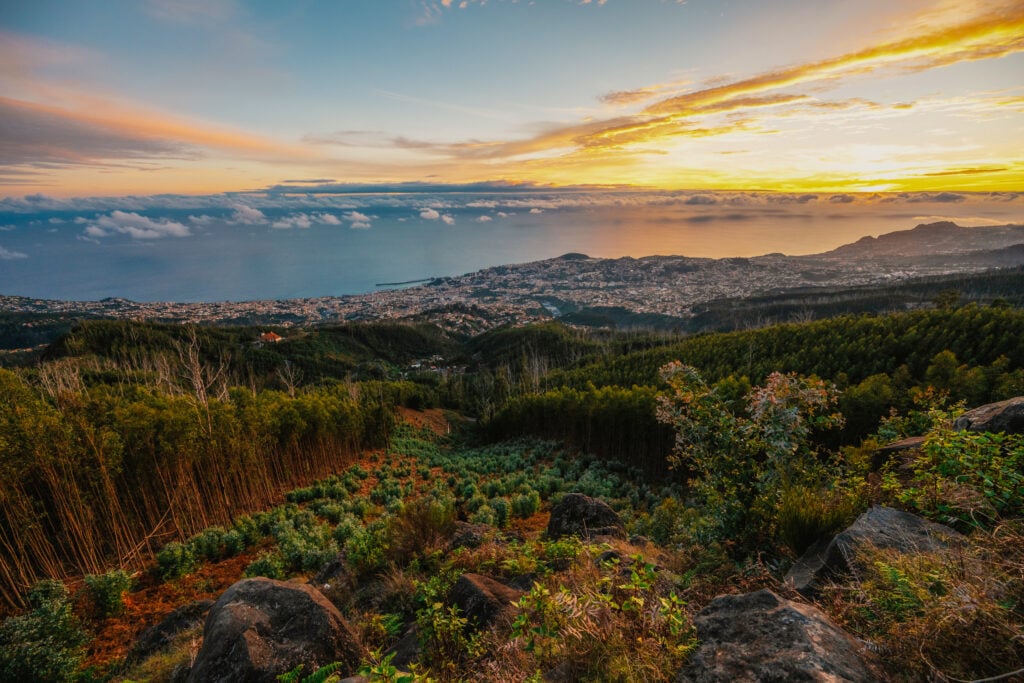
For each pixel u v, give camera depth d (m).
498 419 44.25
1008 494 2.72
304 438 24.81
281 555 11.24
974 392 15.23
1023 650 1.67
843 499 4.01
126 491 13.48
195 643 5.43
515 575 5.16
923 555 2.38
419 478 24.59
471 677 2.98
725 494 4.90
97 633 8.35
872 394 17.38
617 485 20.30
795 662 1.84
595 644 2.36
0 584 9.46
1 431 10.46
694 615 2.50
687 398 5.27
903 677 1.80
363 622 5.05
